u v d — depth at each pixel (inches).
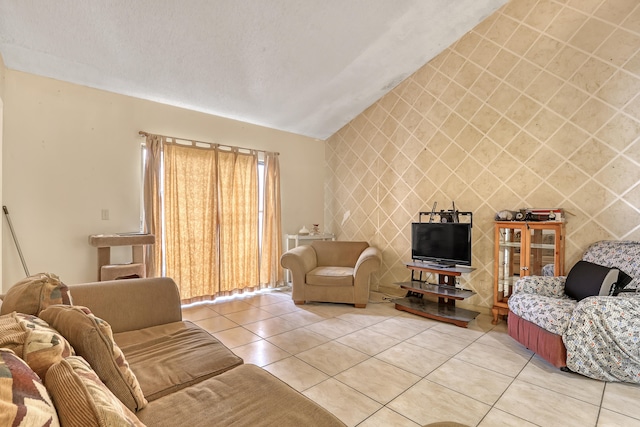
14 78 111.1
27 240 113.3
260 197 181.2
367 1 109.0
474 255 138.7
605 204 106.2
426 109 155.1
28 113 113.7
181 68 123.2
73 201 122.6
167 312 81.5
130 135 136.3
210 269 155.9
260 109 163.8
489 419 66.0
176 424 40.1
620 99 103.6
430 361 92.3
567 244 113.8
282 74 138.3
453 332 115.5
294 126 189.5
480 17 132.3
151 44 109.0
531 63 122.0
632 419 66.1
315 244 180.4
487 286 135.2
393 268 170.9
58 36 100.0
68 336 40.5
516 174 126.2
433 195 152.8
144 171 139.0
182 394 47.1
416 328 119.5
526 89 123.3
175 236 144.9
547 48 118.2
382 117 176.1
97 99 128.6
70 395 26.6
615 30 104.4
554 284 104.4
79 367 31.3
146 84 129.8
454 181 145.0
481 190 136.2
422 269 136.6
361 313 137.9
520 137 125.0
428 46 142.6
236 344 103.6
